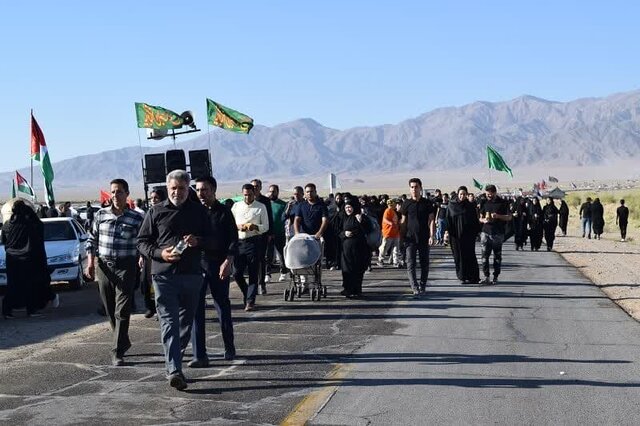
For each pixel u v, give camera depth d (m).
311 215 16.56
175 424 7.56
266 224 14.95
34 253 15.41
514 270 22.73
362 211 16.56
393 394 8.61
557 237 42.16
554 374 9.52
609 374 9.52
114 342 10.27
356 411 7.96
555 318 13.75
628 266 24.47
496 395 8.55
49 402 8.39
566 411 7.95
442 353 10.74
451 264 25.17
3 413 7.99
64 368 10.08
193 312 9.18
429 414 7.85
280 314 14.45
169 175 9.05
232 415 7.84
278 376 9.47
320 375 9.52
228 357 10.41
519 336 12.00
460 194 18.70
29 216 15.47
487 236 18.73
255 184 16.69
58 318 15.09
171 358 8.79
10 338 12.89
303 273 16.17
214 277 10.26
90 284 21.38
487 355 10.60
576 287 18.34
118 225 10.23
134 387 9.02
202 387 8.97
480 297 16.58
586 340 11.66
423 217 16.88
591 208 40.72
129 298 10.27
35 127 24.56
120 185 10.27
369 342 11.58
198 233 9.06
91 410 8.06
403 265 23.61
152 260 9.02
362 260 16.47
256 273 14.95
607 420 7.65
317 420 7.65
